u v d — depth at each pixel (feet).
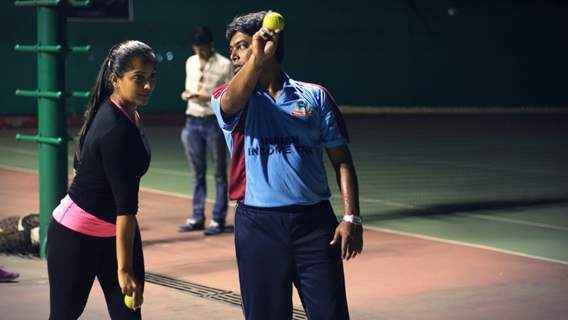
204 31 38.88
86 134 18.25
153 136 95.45
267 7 120.98
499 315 26.96
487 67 135.64
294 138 17.58
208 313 26.86
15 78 106.93
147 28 114.01
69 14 33.06
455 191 55.01
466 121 120.47
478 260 34.68
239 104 17.08
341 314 17.85
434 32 131.75
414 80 131.03
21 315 26.43
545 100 139.85
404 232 40.78
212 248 36.63
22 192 52.29
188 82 39.63
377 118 124.57
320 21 124.36
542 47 139.23
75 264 18.16
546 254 36.14
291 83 17.80
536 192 54.80
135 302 17.65
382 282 31.01
